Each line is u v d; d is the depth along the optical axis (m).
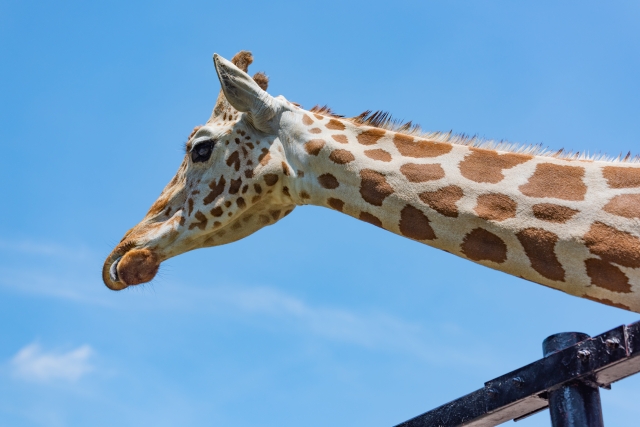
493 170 7.02
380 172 7.35
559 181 6.72
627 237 6.24
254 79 8.62
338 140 7.70
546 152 7.15
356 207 7.45
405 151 7.45
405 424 6.50
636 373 5.61
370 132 7.70
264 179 7.98
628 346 5.38
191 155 8.33
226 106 8.46
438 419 6.32
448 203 6.96
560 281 6.55
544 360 5.85
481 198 6.86
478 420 6.16
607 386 5.88
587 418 5.69
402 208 7.18
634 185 6.50
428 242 7.11
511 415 6.21
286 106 8.12
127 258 8.19
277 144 8.03
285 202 8.15
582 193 6.57
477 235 6.84
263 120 8.06
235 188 8.05
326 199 7.67
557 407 5.78
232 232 8.40
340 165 7.55
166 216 8.38
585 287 6.46
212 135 8.25
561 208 6.53
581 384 5.78
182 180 8.45
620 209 6.37
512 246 6.68
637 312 6.35
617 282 6.30
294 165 7.88
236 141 8.16
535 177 6.82
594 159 6.98
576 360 5.66
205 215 8.10
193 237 8.20
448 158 7.25
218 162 8.16
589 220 6.41
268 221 8.38
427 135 7.64
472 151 7.24
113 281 8.36
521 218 6.63
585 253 6.35
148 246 8.23
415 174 7.20
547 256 6.52
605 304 6.49
